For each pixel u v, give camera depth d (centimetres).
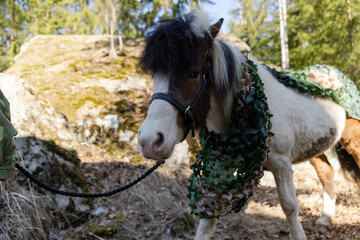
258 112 183
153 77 161
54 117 388
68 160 349
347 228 281
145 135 139
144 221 297
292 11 1123
